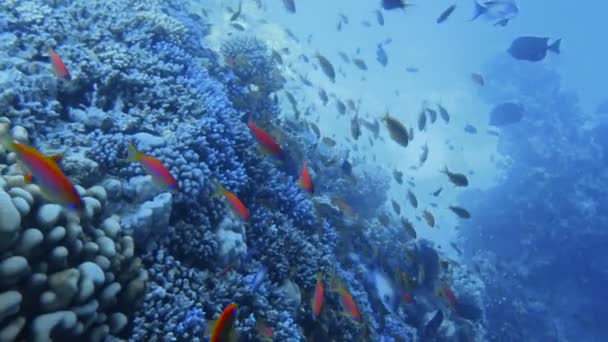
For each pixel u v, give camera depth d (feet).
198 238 2.27
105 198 1.84
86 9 3.26
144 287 1.79
